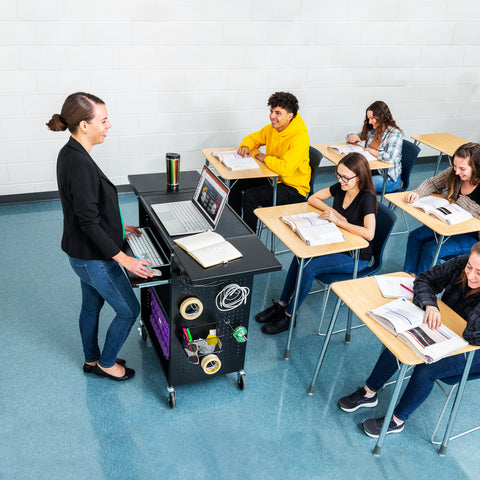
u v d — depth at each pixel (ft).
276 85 14.90
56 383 8.09
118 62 13.10
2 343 8.82
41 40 12.23
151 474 6.77
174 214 7.70
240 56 14.14
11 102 12.63
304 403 8.10
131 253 7.31
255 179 12.67
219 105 14.56
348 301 7.02
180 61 13.64
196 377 7.90
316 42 14.73
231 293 7.11
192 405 7.91
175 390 8.16
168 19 13.05
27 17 11.90
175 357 7.53
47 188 13.94
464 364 6.82
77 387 8.05
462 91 17.29
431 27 15.79
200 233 7.18
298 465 7.05
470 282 6.73
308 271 8.79
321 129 16.15
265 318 9.80
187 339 7.24
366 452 7.33
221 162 11.62
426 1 15.34
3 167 13.26
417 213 9.80
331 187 9.55
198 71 13.92
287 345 8.87
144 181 8.82
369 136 13.30
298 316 10.16
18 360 8.48
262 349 9.20
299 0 13.98
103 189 6.41
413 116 17.15
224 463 7.00
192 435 7.39
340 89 15.71
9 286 10.32
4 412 7.50
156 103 13.92
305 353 9.19
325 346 7.82
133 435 7.32
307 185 11.94
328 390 8.40
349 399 8.02
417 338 6.25
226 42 13.83
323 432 7.59
